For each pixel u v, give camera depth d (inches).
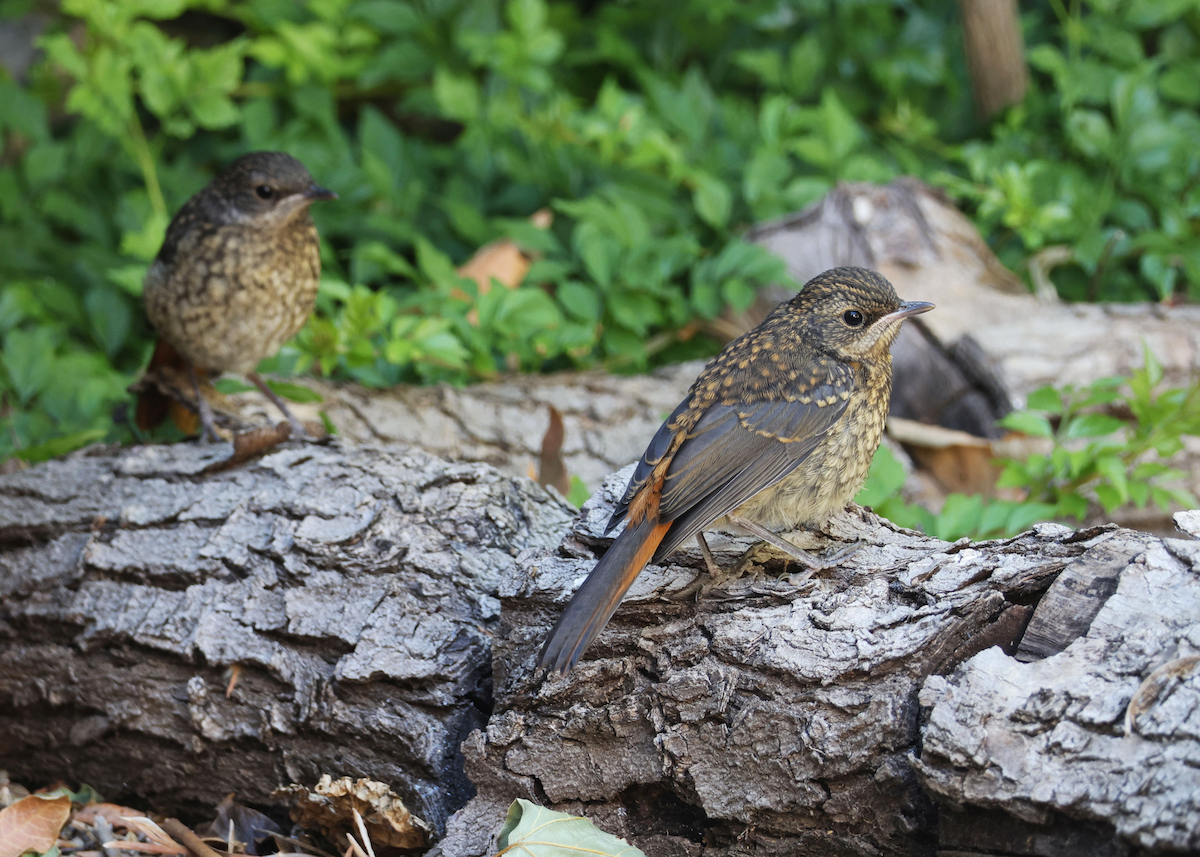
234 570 292.2
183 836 264.2
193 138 624.1
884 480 351.6
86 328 533.3
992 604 218.7
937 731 197.5
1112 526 229.1
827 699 216.2
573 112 574.6
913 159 584.7
